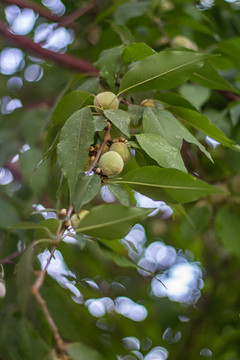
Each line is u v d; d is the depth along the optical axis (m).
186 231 1.16
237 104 1.10
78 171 0.76
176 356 1.46
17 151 1.29
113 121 0.79
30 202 1.16
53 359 0.73
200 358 1.46
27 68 1.49
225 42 1.11
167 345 1.47
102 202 1.29
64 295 1.03
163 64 0.83
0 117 1.42
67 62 1.15
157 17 1.16
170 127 0.83
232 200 1.21
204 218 1.16
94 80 0.88
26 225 0.74
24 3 1.22
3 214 1.06
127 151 0.81
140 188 0.79
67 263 1.20
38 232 0.77
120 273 1.49
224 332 1.50
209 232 1.47
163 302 1.45
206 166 1.18
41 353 0.75
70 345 0.71
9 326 0.83
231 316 1.48
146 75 0.83
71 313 1.04
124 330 1.30
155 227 1.49
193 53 0.83
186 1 1.15
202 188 0.76
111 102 0.82
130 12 1.12
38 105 1.41
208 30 1.16
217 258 1.55
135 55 0.89
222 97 1.12
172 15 1.17
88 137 0.77
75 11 1.35
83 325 1.11
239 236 1.19
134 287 1.50
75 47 1.31
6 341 0.82
